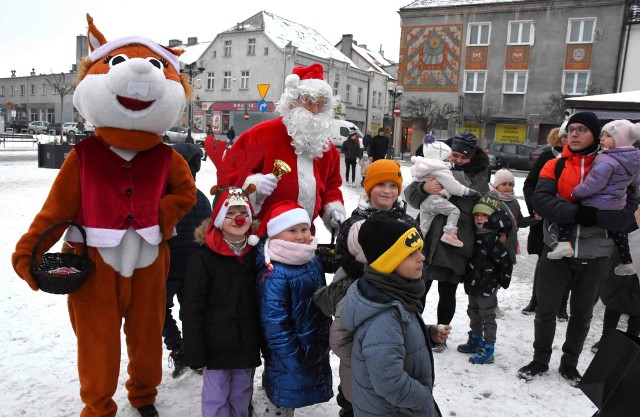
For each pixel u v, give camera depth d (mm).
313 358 2514
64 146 13422
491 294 3598
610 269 3740
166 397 3039
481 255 3551
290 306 2492
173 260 3172
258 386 3225
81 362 2502
